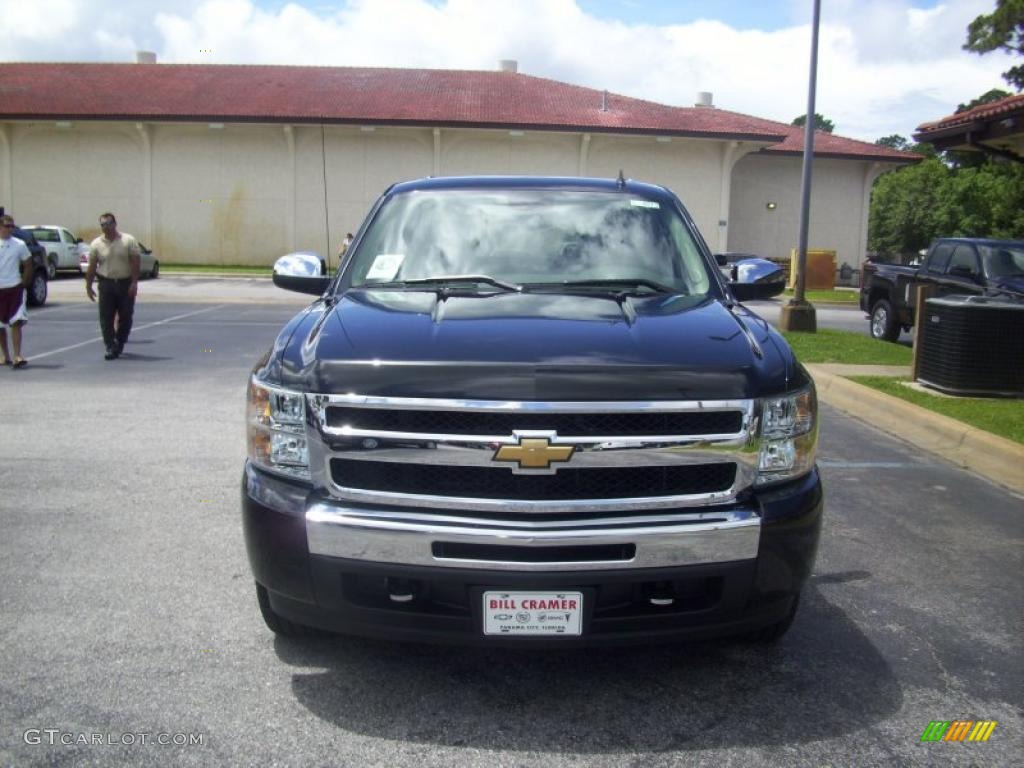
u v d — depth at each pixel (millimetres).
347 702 3246
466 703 3254
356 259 4340
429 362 3049
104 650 3605
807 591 4402
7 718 3092
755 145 33875
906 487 6344
